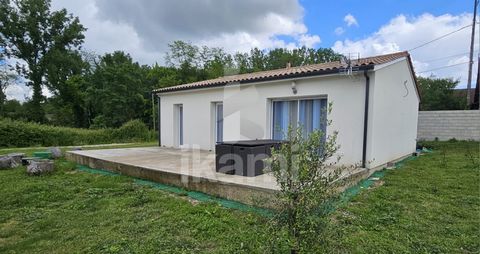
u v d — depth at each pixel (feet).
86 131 59.62
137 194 16.25
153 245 10.02
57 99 106.63
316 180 7.07
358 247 9.44
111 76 99.45
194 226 11.70
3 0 96.12
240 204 14.65
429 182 18.28
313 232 6.64
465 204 13.91
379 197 15.24
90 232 11.32
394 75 24.82
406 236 10.36
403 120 28.58
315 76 22.30
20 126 51.80
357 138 20.77
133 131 64.75
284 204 7.27
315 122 23.39
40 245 10.27
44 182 19.76
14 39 98.48
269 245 7.02
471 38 58.18
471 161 25.48
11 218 13.09
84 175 22.43
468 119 41.32
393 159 25.61
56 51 102.63
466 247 9.49
